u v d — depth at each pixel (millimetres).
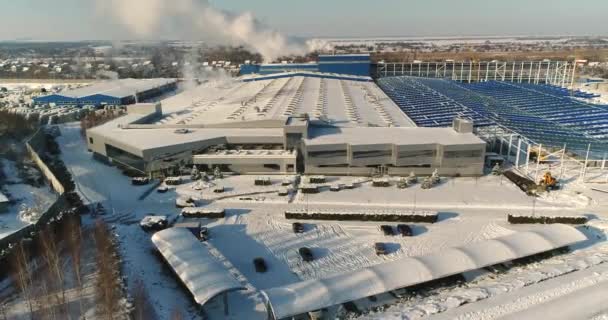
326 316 30391
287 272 36375
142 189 54938
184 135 64312
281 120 67375
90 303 30672
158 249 37188
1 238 36406
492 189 53281
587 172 58156
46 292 31656
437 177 55875
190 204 49406
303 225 44719
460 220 45312
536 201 49531
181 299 32094
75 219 42156
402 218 45031
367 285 31266
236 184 56188
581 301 31484
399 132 64250
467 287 33938
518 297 32031
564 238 38062
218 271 32781
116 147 62562
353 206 49000
